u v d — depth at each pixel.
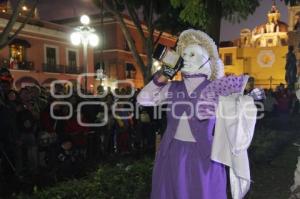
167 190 3.35
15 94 7.20
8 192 5.67
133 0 11.03
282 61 50.44
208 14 6.70
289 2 8.25
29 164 7.19
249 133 3.21
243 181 3.37
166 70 3.44
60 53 30.53
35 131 7.44
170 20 11.43
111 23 36.00
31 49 28.33
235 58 52.41
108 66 36.50
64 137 7.89
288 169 7.06
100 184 5.23
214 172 3.26
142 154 8.66
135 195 5.23
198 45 3.43
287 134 10.87
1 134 6.78
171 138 3.38
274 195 5.59
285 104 18.66
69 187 5.15
